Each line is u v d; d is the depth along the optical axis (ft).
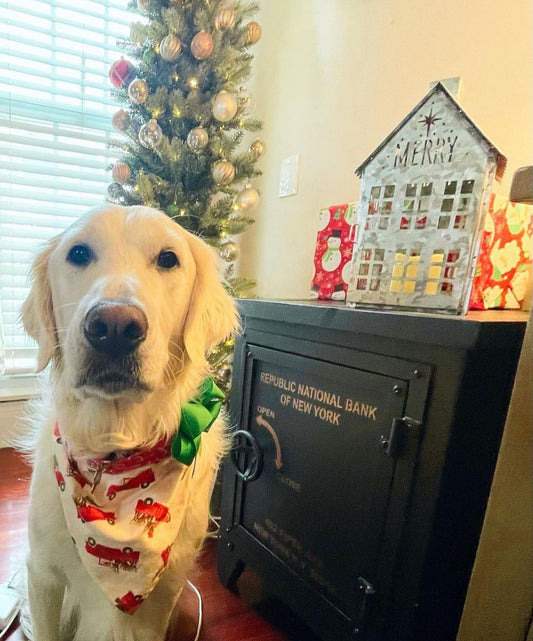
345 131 5.36
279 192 6.66
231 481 4.14
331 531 3.11
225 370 5.95
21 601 3.78
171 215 5.96
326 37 5.64
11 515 5.18
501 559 2.00
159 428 2.94
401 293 2.92
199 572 4.54
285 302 3.52
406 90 4.53
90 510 2.70
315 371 3.14
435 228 2.73
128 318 2.35
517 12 3.51
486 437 2.46
